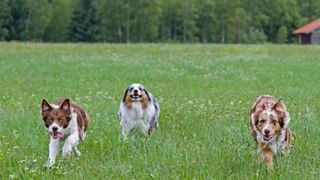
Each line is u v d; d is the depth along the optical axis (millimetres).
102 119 13039
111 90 20750
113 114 13969
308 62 35656
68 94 19203
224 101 17172
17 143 10477
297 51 50188
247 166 8742
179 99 17938
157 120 12375
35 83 22891
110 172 8344
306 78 25703
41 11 102312
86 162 9016
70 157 9289
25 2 102750
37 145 10148
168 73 28016
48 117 8992
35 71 27938
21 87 21312
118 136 11062
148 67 31172
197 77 26406
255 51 49688
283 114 8750
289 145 9367
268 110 8703
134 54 44031
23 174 8227
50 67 30125
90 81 24047
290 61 36562
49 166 8656
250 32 113625
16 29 102500
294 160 8938
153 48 52938
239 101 16781
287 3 120125
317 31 90250
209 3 111812
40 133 11250
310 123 12297
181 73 28156
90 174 8211
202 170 8297
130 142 10383
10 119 12773
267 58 39562
